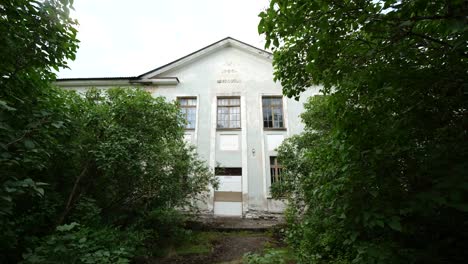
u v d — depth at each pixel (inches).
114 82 494.6
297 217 261.1
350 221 95.7
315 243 161.2
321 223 148.3
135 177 225.5
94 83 491.5
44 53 102.6
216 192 438.6
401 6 66.9
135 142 212.4
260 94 493.4
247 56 523.2
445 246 88.5
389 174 88.7
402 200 84.3
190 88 499.5
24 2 92.4
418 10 67.4
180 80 504.7
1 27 91.0
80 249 136.6
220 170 400.5
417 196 75.4
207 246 260.2
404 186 88.0
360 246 92.4
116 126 215.9
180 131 284.8
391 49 84.6
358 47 88.2
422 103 86.7
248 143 462.0
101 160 199.6
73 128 171.6
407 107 90.0
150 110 246.7
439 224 90.3
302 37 88.9
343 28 78.5
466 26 58.8
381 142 92.5
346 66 89.5
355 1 71.6
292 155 307.0
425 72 84.4
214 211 426.6
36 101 119.8
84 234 155.9
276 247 252.5
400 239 95.0
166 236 263.3
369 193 89.3
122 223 238.1
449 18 63.9
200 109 484.7
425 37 76.5
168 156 268.1
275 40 88.2
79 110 202.7
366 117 97.1
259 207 422.0
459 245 88.4
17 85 107.9
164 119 255.8
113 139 208.7
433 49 84.8
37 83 120.1
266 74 508.4
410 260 83.5
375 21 72.3
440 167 76.8
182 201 291.0
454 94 83.1
